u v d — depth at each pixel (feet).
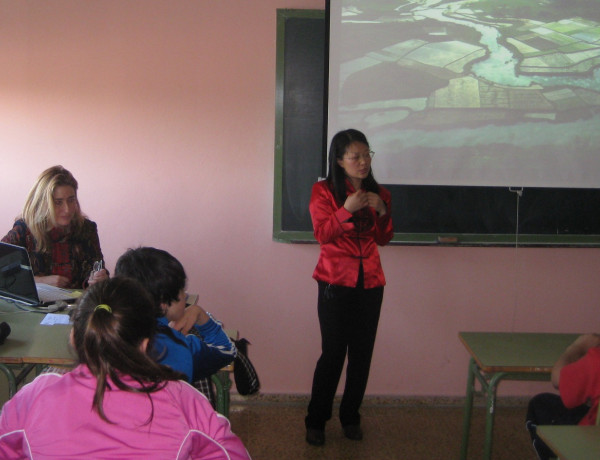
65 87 9.49
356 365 8.68
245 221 9.91
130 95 9.56
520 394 10.49
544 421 6.81
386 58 9.27
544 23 9.36
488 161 9.50
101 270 7.73
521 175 9.54
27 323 6.90
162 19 9.43
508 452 8.84
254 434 9.23
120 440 3.44
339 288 8.16
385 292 10.16
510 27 9.34
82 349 3.57
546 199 9.79
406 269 10.10
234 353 5.50
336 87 9.27
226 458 3.72
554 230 9.86
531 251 10.11
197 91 9.59
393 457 8.61
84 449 3.39
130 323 3.58
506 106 9.44
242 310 10.13
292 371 10.32
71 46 9.42
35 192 8.03
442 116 9.41
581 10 9.36
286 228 9.83
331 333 8.34
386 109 9.34
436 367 10.37
